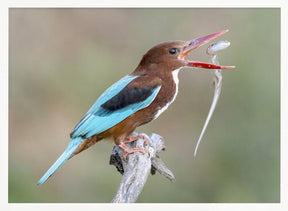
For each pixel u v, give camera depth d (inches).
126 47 556.7
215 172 467.5
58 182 470.3
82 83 533.3
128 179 284.2
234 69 489.1
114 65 545.0
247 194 439.2
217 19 537.3
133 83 318.3
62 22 565.6
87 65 541.0
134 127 319.3
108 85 531.5
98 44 560.7
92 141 319.9
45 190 459.5
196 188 463.2
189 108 519.2
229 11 533.3
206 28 541.3
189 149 505.4
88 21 570.3
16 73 532.4
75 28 566.3
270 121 465.1
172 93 325.1
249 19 515.2
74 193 463.2
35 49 550.9
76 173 474.3
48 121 523.2
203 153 479.2
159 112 325.4
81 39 562.3
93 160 477.7
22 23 553.9
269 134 459.5
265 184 443.5
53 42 557.9
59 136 517.7
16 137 512.7
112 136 318.7
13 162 488.1
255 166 453.4
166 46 323.0
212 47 312.5
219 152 470.3
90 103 524.1
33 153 507.5
